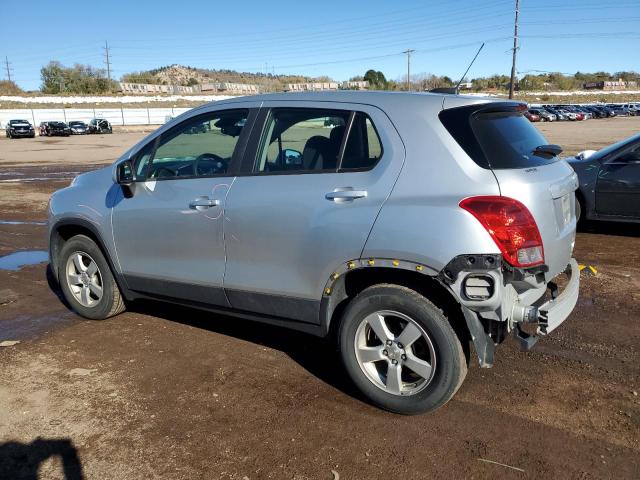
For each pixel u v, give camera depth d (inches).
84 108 2827.3
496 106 131.3
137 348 171.2
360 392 141.6
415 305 124.2
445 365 123.4
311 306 139.9
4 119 2391.7
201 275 158.6
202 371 155.6
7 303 214.2
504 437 122.1
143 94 3759.8
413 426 127.0
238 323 191.2
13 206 446.9
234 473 112.0
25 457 117.7
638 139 296.4
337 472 111.8
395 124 129.6
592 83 4921.3
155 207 164.2
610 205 301.6
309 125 141.5
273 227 140.6
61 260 197.0
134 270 175.3
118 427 128.3
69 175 682.8
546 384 144.2
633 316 188.9
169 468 113.8
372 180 128.6
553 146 141.6
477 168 120.6
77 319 196.7
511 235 115.3
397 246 122.1
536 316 120.6
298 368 156.9
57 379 151.3
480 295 117.0
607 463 113.0
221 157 155.9
